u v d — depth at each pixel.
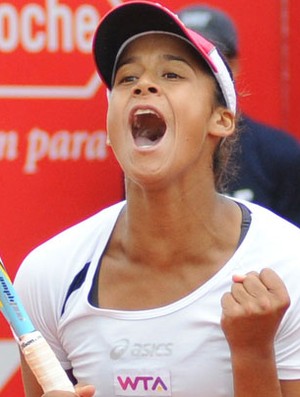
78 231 9.13
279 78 15.26
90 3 14.84
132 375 8.59
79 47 14.88
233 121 8.89
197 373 8.52
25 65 14.80
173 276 8.70
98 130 15.01
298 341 8.59
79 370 8.84
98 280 8.87
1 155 14.87
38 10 14.77
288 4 15.21
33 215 14.96
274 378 8.30
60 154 14.98
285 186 14.15
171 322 8.55
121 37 8.79
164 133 8.59
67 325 8.83
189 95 8.55
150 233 8.67
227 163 9.25
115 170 15.03
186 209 8.65
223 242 8.77
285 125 15.31
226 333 8.23
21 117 14.85
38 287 8.95
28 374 9.15
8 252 14.94
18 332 8.09
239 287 8.26
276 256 8.68
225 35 13.54
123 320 8.63
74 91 14.92
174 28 8.57
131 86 8.68
